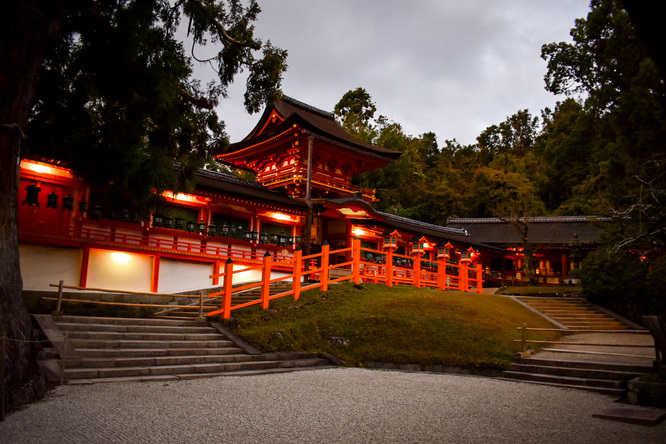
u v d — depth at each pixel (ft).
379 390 32.24
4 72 30.55
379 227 104.47
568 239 130.41
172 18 48.06
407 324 49.57
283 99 113.09
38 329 36.14
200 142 54.29
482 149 259.60
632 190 72.95
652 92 70.33
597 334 58.65
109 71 42.50
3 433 19.93
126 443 19.21
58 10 33.91
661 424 24.61
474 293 74.84
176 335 42.37
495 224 146.10
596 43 90.02
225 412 24.66
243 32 50.55
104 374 32.30
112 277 65.57
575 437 21.75
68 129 45.11
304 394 30.07
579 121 118.32
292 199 88.94
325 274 59.47
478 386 35.04
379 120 173.58
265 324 49.42
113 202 52.44
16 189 31.45
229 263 49.37
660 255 75.51
